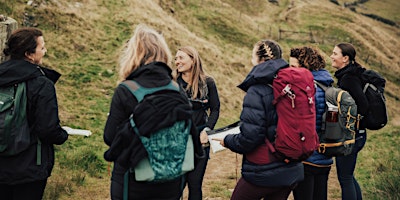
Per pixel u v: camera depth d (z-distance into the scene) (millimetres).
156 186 2926
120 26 22844
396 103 40875
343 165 4922
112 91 15375
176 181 3033
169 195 3000
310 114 3520
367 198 6281
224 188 7711
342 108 4188
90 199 6445
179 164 2910
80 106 13203
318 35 48625
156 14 28344
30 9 19391
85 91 14742
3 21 5531
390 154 10469
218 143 4090
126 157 2824
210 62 26703
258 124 3498
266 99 3543
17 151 3342
